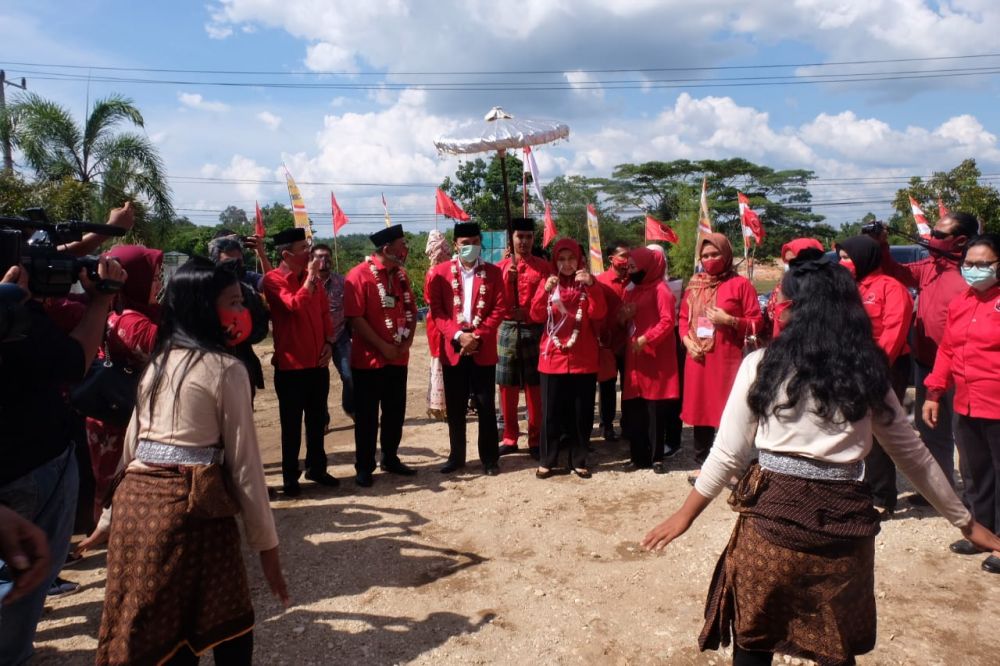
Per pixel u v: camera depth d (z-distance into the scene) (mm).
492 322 5930
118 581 2434
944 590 3883
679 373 6539
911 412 7441
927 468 2398
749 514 2367
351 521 5074
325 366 5660
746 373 2469
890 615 3639
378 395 5828
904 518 4844
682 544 4543
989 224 24609
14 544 2078
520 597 3926
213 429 2521
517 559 4434
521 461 6469
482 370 5965
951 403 4812
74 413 3850
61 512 2883
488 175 37781
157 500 2438
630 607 3807
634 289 5996
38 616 3066
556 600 3885
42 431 2756
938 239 5016
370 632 3590
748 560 2346
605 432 7145
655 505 5227
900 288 4508
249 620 2639
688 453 6613
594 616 3715
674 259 47094
